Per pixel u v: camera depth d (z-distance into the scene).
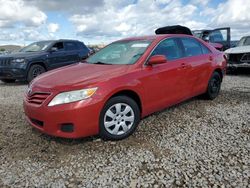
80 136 3.59
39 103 3.71
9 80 10.57
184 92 5.12
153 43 4.65
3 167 3.28
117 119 3.92
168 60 4.77
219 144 3.75
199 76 5.50
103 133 3.80
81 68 4.41
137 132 4.27
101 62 4.71
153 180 2.92
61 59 10.99
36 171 3.18
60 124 3.56
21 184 2.92
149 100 4.34
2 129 4.54
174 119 4.86
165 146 3.73
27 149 3.75
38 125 3.84
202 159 3.33
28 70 9.81
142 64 4.29
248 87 7.70
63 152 3.63
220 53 6.43
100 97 3.63
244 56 9.90
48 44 10.92
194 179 2.91
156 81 4.40
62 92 3.55
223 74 6.43
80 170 3.17
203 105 5.75
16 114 5.47
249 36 11.30
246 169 3.06
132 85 4.00
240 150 3.54
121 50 4.84
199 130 4.30
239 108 5.48
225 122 4.66
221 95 6.69
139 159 3.38
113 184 2.87
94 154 3.55
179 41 5.20
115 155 3.51
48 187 2.86
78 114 3.50
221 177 2.92
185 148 3.65
